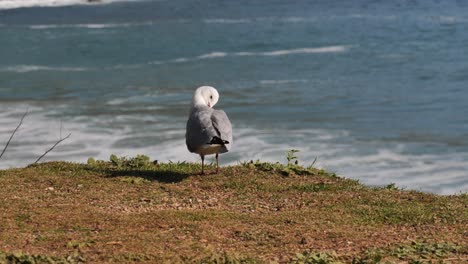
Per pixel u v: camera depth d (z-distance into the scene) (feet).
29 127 73.36
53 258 27.35
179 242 30.91
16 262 26.50
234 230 33.22
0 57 121.08
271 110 82.17
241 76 105.40
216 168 46.44
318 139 69.36
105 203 38.47
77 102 86.63
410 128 74.18
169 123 75.41
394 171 59.57
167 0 208.03
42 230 32.53
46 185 42.11
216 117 42.42
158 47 133.18
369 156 63.87
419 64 114.52
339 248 30.76
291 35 147.02
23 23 162.81
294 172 46.34
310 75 105.91
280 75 105.91
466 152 65.26
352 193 41.73
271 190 42.01
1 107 83.30
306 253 29.17
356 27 157.07
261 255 29.50
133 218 34.86
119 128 73.10
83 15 177.78
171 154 63.67
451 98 89.35
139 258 28.12
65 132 71.36
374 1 201.05
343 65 114.32
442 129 73.87
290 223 34.86
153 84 99.35
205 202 39.34
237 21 167.43
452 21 163.32
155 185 42.50
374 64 115.03
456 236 32.96
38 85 97.76
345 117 78.95
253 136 70.08
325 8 189.37
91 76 105.50
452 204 39.40
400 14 176.55
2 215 34.91
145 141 68.08
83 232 32.32
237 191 41.65
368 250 30.14
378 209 37.88
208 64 115.96
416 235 33.06
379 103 86.48
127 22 166.50
